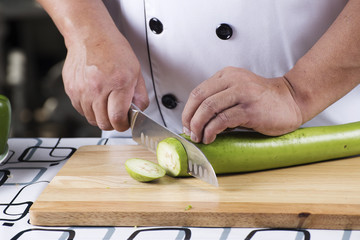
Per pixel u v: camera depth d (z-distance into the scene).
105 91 1.14
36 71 3.12
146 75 1.46
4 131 1.24
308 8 1.27
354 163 1.22
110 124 1.19
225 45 1.33
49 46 3.08
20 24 3.00
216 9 1.29
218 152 1.12
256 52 1.33
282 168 1.20
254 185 1.09
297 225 0.95
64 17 1.25
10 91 3.07
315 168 1.19
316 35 1.30
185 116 1.11
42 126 3.06
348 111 1.40
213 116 1.08
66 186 1.09
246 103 1.08
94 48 1.18
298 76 1.14
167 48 1.37
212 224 0.96
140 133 1.22
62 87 2.97
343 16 1.11
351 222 0.94
